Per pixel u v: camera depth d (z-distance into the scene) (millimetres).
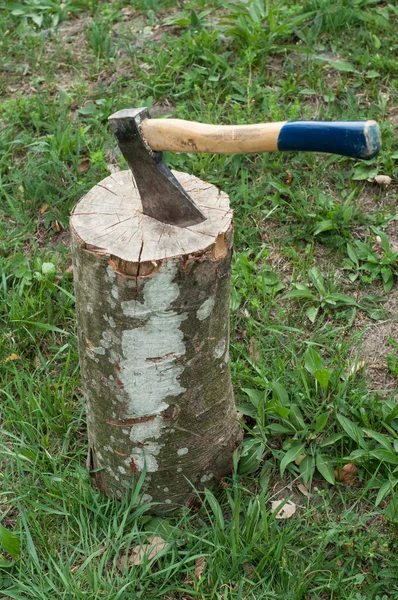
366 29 3305
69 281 2760
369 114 3016
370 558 2258
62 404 2486
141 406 2217
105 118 3086
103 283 2104
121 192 2215
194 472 2328
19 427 2492
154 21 3525
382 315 2650
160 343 2148
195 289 2111
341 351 2557
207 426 2287
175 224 2139
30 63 3375
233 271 2709
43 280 2701
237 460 2381
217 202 2186
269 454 2445
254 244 2799
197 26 3393
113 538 2311
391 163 2889
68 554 2309
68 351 2635
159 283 2084
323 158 2945
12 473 2402
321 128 1970
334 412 2449
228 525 2316
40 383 2561
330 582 2236
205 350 2193
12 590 2252
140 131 2055
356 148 1960
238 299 2658
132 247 2090
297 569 2258
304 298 2684
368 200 2871
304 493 2383
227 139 2021
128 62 3312
